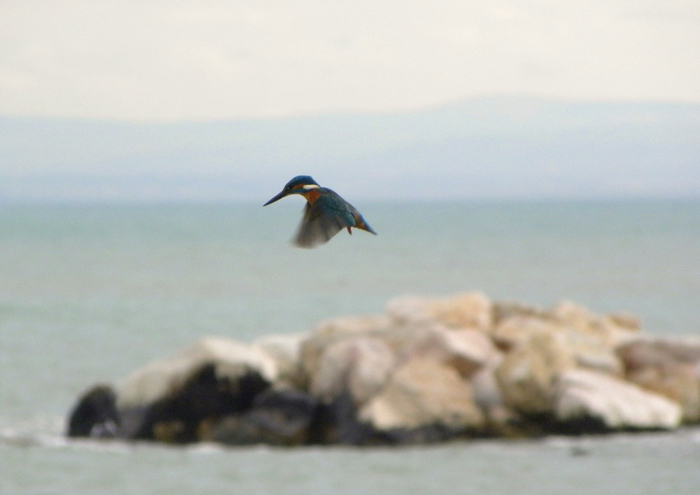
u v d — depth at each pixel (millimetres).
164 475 24703
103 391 29109
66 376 39625
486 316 32000
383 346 29453
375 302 72812
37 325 56250
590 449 26125
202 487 23641
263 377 28969
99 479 24344
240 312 65000
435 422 27141
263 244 160750
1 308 66250
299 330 57125
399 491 22969
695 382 29234
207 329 56188
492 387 28000
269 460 26000
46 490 23359
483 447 26578
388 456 26000
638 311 65938
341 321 32250
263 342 31672
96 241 174500
